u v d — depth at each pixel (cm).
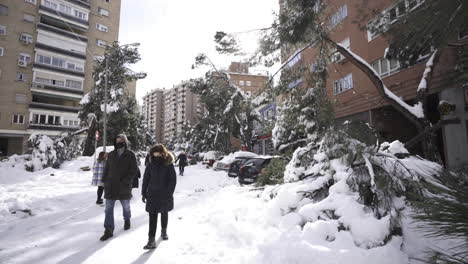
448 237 97
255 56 830
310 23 736
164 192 403
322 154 443
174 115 11969
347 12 1434
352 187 366
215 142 3222
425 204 104
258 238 373
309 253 281
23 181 1102
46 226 499
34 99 3175
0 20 2903
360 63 775
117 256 356
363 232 292
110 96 2255
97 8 3688
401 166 350
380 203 320
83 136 2919
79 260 344
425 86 708
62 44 3291
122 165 455
